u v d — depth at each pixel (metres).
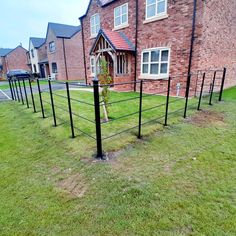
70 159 3.23
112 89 10.66
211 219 1.88
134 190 2.37
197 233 1.74
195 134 4.07
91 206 2.14
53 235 1.80
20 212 2.10
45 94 10.48
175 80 8.33
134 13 9.55
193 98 7.64
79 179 2.66
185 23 7.49
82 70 24.44
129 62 10.21
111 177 2.66
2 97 10.46
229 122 4.74
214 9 7.61
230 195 2.22
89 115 5.72
